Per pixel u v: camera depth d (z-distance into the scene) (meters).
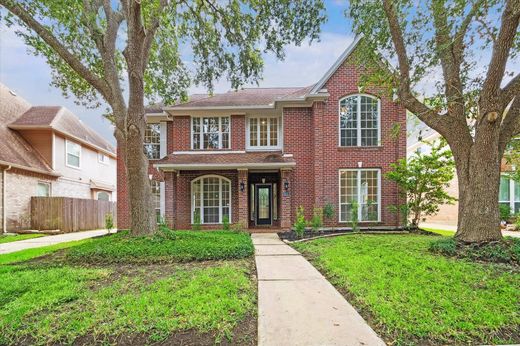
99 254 6.78
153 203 8.88
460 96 6.76
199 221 13.07
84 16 8.64
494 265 5.49
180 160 13.33
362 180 13.14
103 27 9.91
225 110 14.17
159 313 3.71
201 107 14.01
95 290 4.66
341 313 3.84
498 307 3.84
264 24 9.92
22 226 15.09
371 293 4.34
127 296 4.28
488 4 6.03
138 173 8.54
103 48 8.89
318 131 13.00
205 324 3.47
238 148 14.36
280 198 13.67
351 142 13.16
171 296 4.24
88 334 3.34
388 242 8.10
